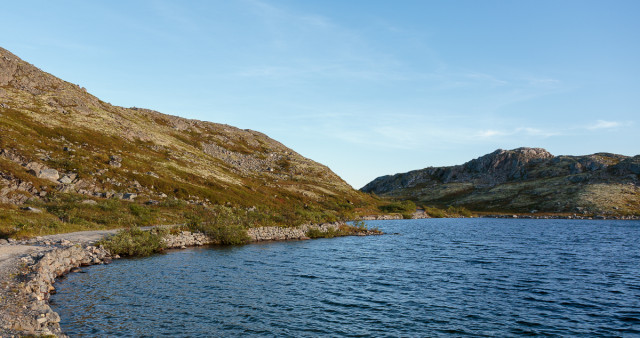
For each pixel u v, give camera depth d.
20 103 104.00
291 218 71.81
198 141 170.50
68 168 73.56
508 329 18.45
